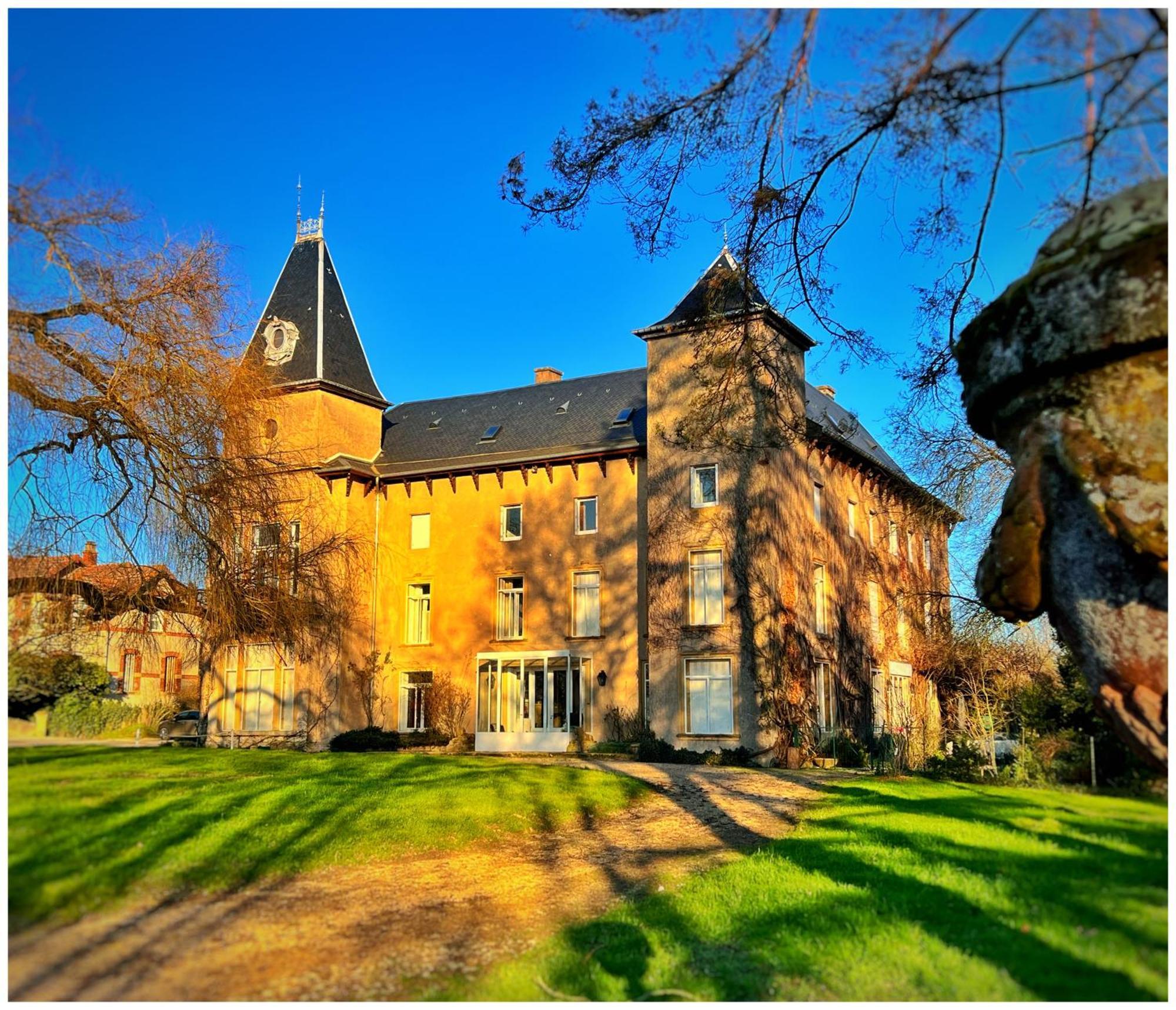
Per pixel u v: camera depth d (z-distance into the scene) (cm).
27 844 916
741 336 1276
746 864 1055
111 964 700
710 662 2567
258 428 1886
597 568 2895
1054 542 840
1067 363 802
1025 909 765
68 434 1499
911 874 914
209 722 2998
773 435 1312
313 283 3312
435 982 697
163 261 1656
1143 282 749
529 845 1242
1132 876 803
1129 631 790
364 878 1009
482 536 3086
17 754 1396
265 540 1986
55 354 1416
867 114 919
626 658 2797
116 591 1680
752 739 2456
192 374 1664
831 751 2608
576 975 712
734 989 673
